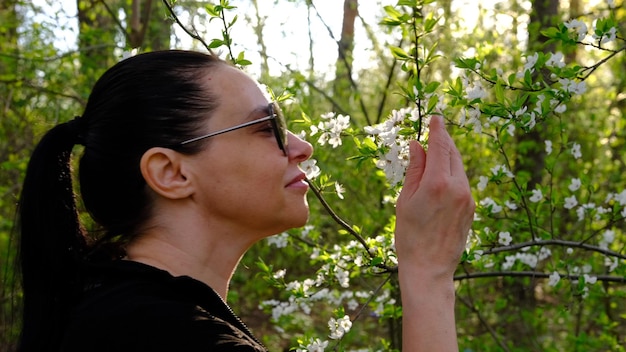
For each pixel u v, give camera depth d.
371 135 1.82
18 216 1.11
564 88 1.93
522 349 4.20
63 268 1.06
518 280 4.74
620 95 5.85
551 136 4.67
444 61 4.37
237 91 1.03
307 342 2.10
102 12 5.93
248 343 0.86
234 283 5.96
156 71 1.03
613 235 3.01
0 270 2.71
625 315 3.62
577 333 4.22
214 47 1.84
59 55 5.02
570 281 2.65
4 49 5.25
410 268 1.00
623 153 5.01
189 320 0.86
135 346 0.85
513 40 4.91
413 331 0.96
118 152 1.02
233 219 1.03
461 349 4.08
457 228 1.01
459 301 4.17
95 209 1.06
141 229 1.03
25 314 1.07
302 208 1.06
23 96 5.51
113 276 0.96
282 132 1.04
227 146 1.01
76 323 0.90
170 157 1.00
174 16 1.84
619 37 1.98
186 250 1.01
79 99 4.92
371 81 5.79
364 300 3.44
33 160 1.09
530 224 2.50
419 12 1.75
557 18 4.65
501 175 2.46
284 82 4.07
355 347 5.00
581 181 2.92
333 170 4.18
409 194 1.04
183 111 1.01
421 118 1.65
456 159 1.05
